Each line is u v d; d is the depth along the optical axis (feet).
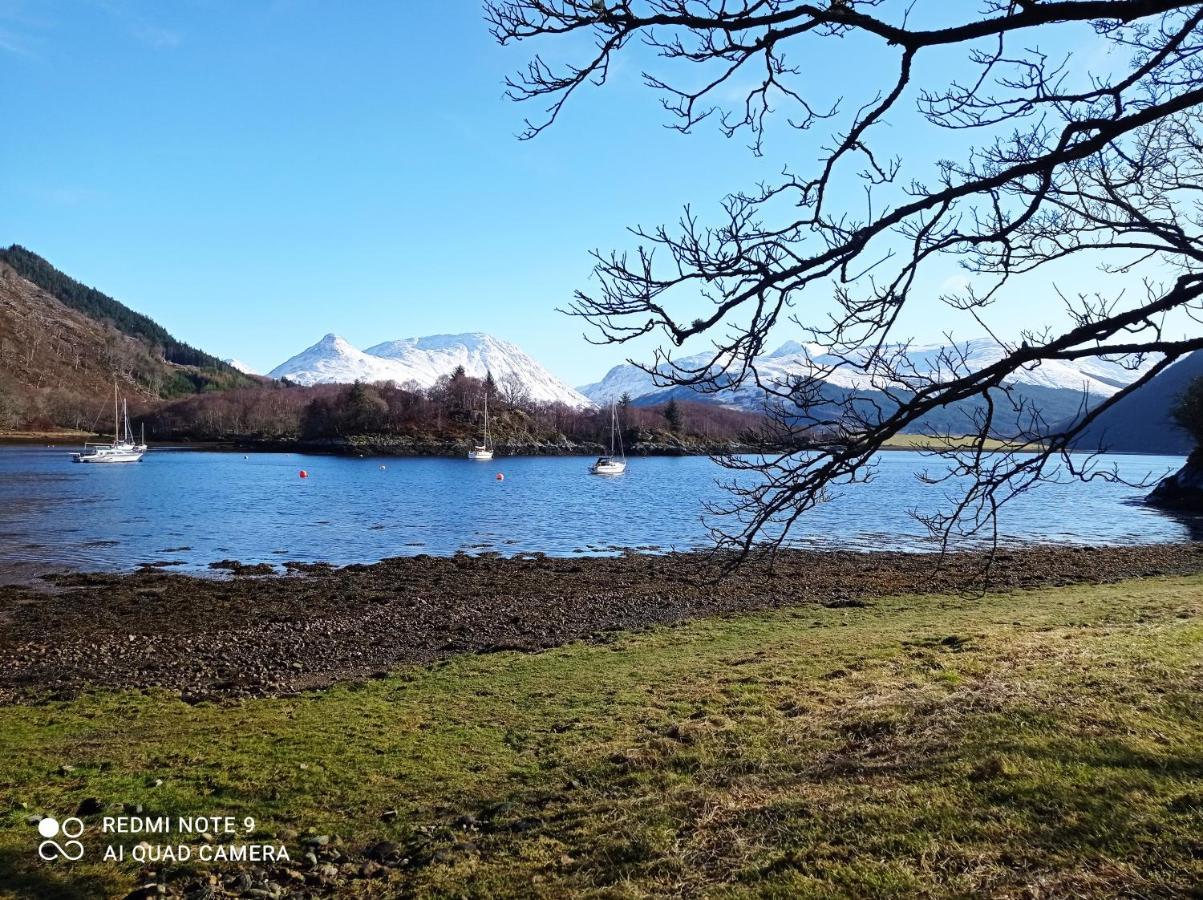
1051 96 13.57
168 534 114.73
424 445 440.86
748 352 13.41
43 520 128.57
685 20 12.05
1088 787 18.45
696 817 20.17
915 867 15.93
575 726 30.55
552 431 485.56
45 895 19.34
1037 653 33.19
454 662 44.06
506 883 18.19
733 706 30.83
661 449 419.33
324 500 173.17
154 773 27.35
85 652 49.57
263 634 54.60
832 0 12.16
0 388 496.23
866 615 53.72
